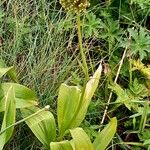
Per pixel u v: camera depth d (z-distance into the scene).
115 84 0.77
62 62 0.80
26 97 0.68
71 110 0.65
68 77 0.80
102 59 0.82
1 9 0.84
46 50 0.79
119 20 0.89
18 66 0.78
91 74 0.83
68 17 0.85
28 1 0.86
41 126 0.65
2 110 0.66
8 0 0.89
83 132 0.59
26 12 0.84
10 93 0.61
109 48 0.83
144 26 0.86
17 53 0.79
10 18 0.83
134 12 0.89
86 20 0.86
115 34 0.85
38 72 0.76
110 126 0.63
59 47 0.81
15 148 0.70
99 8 0.89
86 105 0.65
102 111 0.78
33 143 0.71
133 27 0.84
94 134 0.73
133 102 0.75
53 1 0.87
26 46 0.81
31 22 0.85
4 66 0.73
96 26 0.84
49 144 0.65
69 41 0.81
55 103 0.76
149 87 0.80
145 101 0.73
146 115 0.73
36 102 0.68
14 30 0.82
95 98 0.80
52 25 0.81
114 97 0.80
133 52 0.79
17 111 0.72
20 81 0.76
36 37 0.78
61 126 0.65
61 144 0.59
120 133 0.79
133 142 0.74
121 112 0.80
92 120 0.77
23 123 0.71
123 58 0.80
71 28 0.86
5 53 0.78
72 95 0.65
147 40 0.80
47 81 0.76
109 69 0.81
